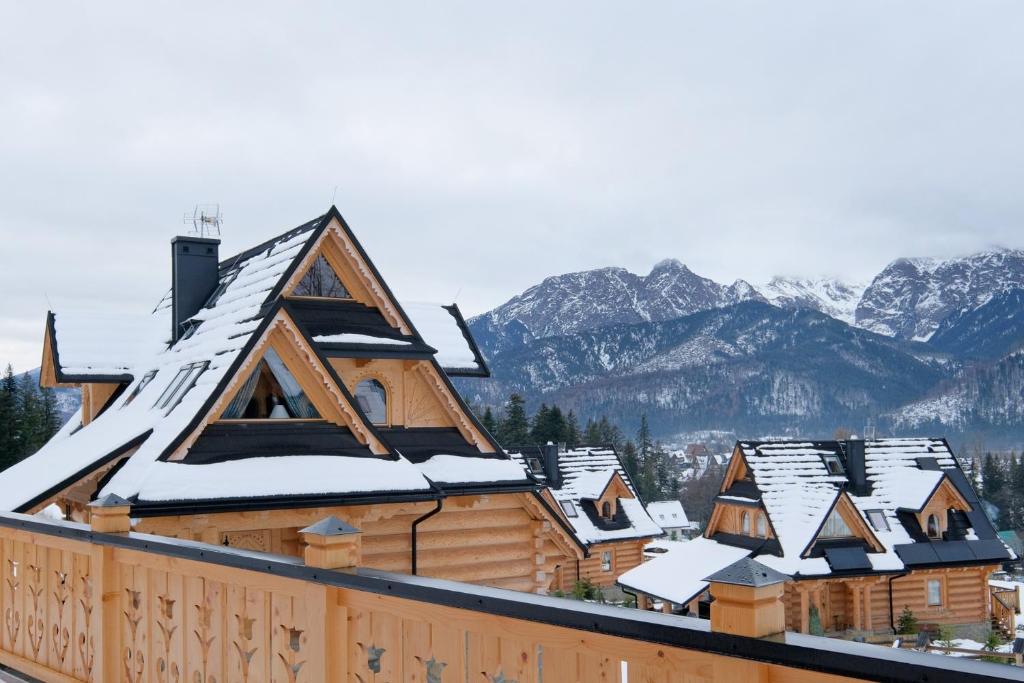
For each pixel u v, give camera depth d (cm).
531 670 314
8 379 4759
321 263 1400
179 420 1109
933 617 2817
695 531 6788
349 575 383
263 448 1134
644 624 272
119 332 1703
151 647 526
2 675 646
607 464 3941
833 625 2742
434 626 354
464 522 1373
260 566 432
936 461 3231
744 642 244
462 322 1794
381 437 1219
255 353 1135
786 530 2747
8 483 1324
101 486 1120
